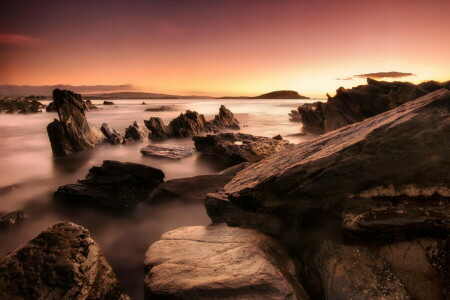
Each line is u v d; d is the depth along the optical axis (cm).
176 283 542
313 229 710
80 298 507
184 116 3484
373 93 2239
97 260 576
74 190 1294
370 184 664
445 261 511
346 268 564
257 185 784
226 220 836
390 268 550
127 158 2220
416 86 1898
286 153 1005
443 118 636
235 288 513
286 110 8844
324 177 700
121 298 596
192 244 691
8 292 474
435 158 621
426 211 596
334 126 2497
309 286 603
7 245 979
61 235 575
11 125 4762
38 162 2106
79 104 2562
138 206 1236
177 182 1353
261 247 645
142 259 905
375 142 670
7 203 1306
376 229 598
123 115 6819
